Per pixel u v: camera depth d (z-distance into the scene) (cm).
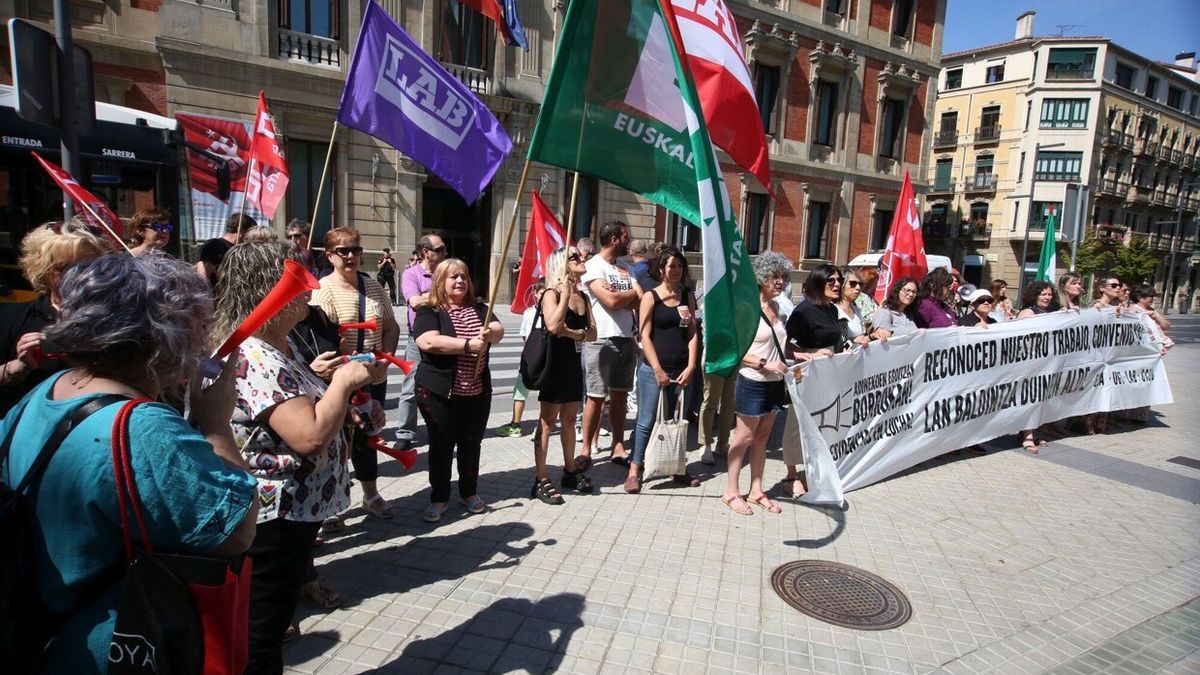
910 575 377
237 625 159
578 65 365
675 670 280
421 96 476
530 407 759
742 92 450
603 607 326
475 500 434
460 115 493
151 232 431
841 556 396
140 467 132
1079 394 706
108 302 138
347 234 433
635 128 387
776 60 2419
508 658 282
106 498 131
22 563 129
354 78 448
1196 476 592
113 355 140
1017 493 527
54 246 291
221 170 739
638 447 488
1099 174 4191
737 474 463
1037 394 658
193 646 135
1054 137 4128
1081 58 4059
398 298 1792
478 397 413
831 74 2578
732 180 2398
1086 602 356
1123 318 739
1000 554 411
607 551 387
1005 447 669
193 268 158
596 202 2150
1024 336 634
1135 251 3709
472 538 396
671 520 438
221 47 1518
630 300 499
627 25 370
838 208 2694
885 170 2823
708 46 442
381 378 271
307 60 1652
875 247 2889
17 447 138
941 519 463
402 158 1791
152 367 145
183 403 208
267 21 1571
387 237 1806
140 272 145
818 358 466
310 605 315
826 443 482
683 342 476
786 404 517
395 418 672
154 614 131
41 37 405
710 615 323
